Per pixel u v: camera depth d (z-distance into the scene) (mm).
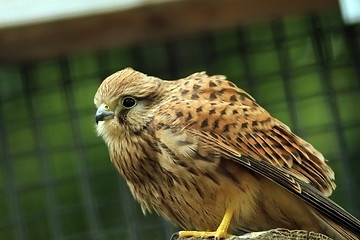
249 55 16469
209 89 12273
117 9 14641
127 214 16609
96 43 15484
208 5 14773
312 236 10812
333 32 16328
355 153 16500
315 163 12133
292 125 16438
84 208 16750
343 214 11648
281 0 14945
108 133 12320
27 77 16734
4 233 17000
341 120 16359
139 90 12258
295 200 11930
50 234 16875
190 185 11961
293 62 16422
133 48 16406
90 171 16703
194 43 16438
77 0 14703
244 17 15258
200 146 11859
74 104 16719
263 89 16469
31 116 16781
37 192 16859
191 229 12453
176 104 12094
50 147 16812
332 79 16344
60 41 15273
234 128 11992
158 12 14820
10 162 16812
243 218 12031
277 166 11961
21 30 14844
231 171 11898
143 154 12117
